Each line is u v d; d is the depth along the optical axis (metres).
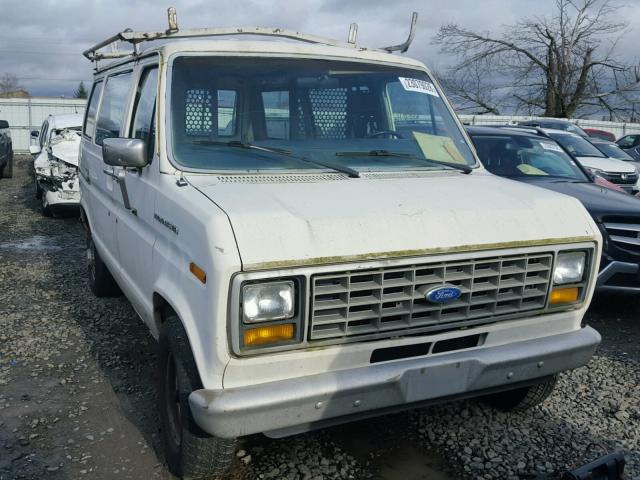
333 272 2.76
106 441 3.78
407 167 3.88
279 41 4.16
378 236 2.86
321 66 4.05
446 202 3.21
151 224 3.56
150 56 4.05
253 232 2.68
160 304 3.61
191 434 3.02
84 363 4.88
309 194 3.12
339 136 4.00
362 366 2.93
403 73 4.37
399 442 3.83
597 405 4.38
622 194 6.57
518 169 7.03
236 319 2.65
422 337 3.04
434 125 4.34
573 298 3.41
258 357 2.73
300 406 2.77
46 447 3.70
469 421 4.09
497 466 3.60
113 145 3.56
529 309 3.28
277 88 3.86
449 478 3.48
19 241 9.45
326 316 2.81
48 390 4.43
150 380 4.60
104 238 5.26
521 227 3.20
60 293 6.66
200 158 3.48
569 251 3.33
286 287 2.71
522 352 3.23
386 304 2.92
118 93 4.97
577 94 37.47
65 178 11.04
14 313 5.99
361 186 3.37
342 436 3.88
